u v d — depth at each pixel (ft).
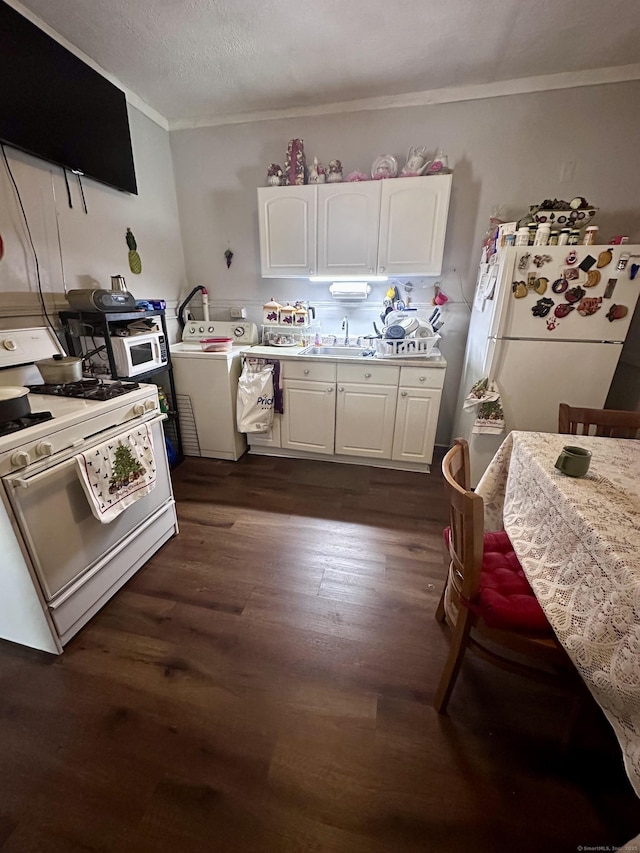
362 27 5.86
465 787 3.28
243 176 9.25
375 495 7.95
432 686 4.14
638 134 7.31
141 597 5.28
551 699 4.06
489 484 5.01
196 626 4.84
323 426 9.00
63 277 6.75
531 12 5.52
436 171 7.66
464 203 8.40
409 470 9.06
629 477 3.65
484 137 7.91
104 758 3.47
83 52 6.47
